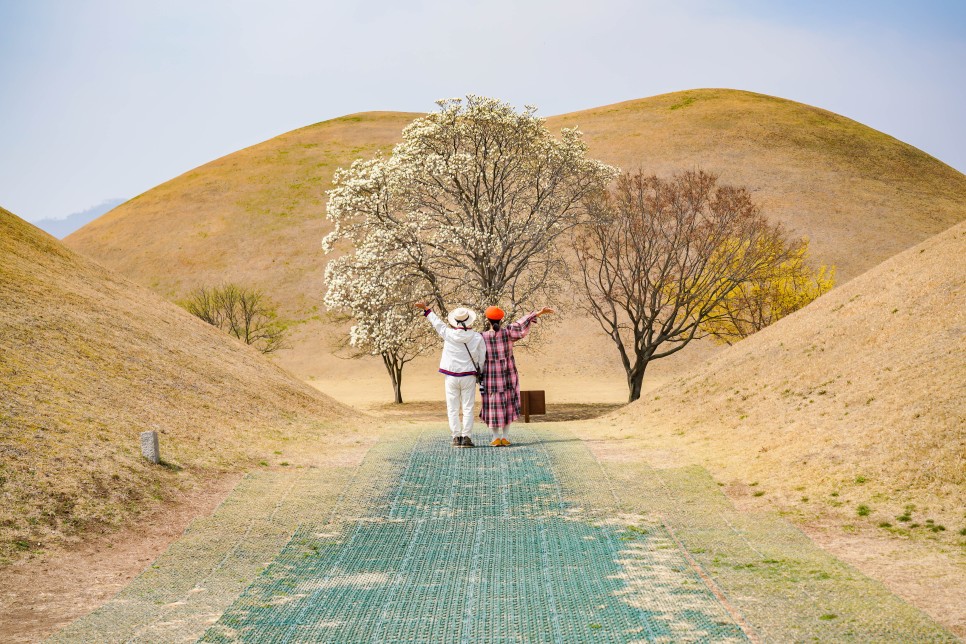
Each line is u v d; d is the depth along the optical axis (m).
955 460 9.21
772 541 8.11
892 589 6.59
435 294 28.59
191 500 10.05
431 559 7.75
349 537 8.49
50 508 8.75
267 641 5.85
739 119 89.56
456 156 28.23
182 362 16.84
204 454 11.80
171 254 73.06
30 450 9.81
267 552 8.06
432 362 58.22
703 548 7.89
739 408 13.99
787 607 6.14
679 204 32.97
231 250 72.50
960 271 14.10
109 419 11.88
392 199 28.77
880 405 11.29
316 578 7.27
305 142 97.31
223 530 8.80
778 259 33.78
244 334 59.47
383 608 6.48
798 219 67.38
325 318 62.53
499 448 12.79
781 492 9.83
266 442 13.43
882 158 82.69
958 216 70.50
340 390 49.84
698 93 102.44
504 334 13.18
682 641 5.59
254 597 6.77
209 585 7.14
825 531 8.43
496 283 29.38
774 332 17.09
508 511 9.34
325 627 6.09
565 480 10.66
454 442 13.02
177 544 8.35
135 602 6.71
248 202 81.19
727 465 11.28
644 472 11.07
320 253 70.69
